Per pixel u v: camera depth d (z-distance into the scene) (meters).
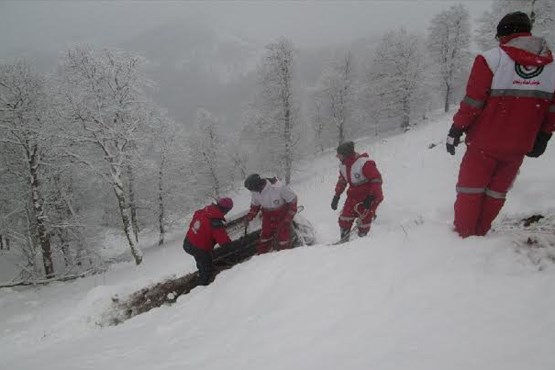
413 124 39.72
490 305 2.38
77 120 19.23
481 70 2.86
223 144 37.88
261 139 31.97
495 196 3.15
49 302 12.23
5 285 16.30
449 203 8.55
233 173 40.09
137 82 19.64
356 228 6.03
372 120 43.31
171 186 28.25
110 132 19.00
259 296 3.81
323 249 4.01
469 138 3.12
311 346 2.55
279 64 30.14
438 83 41.12
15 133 18.84
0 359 5.50
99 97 19.30
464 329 2.22
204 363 2.85
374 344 2.34
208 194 36.50
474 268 2.77
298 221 7.18
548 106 2.86
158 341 3.83
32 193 19.72
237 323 3.45
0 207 20.95
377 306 2.74
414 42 37.34
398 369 2.02
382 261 3.21
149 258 20.75
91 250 23.16
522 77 2.78
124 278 14.90
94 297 6.92
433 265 2.92
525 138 2.88
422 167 12.92
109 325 6.37
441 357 2.03
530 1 22.19
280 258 4.22
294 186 30.08
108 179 19.44
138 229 28.67
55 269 24.09
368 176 5.78
